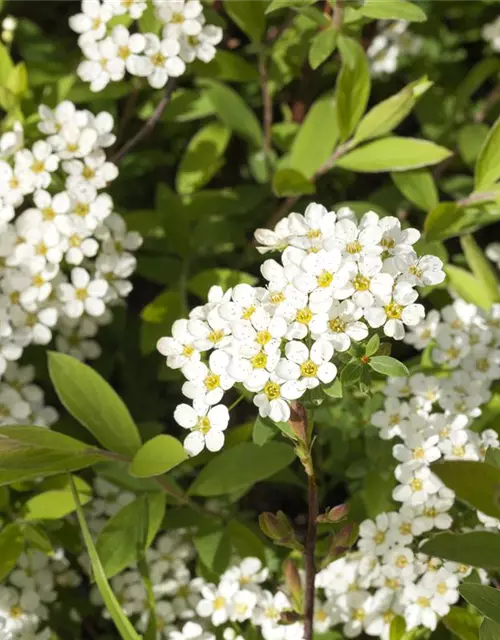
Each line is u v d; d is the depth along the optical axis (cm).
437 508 14
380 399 17
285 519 13
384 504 16
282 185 18
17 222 16
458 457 14
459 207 17
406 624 15
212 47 17
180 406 13
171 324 18
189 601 17
